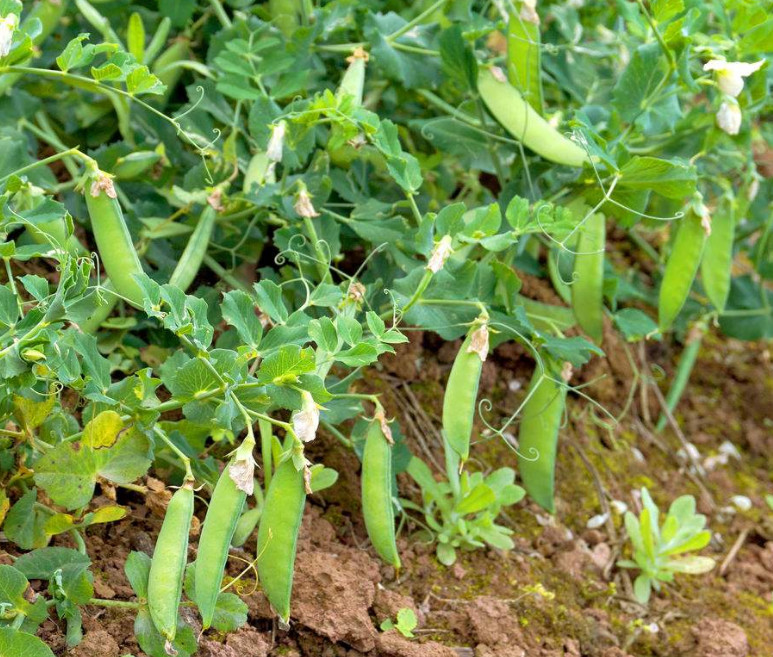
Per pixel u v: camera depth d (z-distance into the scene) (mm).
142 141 1236
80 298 1015
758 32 1171
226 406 999
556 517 1241
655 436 1351
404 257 1158
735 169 1348
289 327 1028
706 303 1385
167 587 990
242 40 1181
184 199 1176
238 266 1213
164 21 1239
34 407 1022
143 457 1022
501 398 1286
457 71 1197
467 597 1143
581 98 1284
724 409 1399
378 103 1270
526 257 1271
